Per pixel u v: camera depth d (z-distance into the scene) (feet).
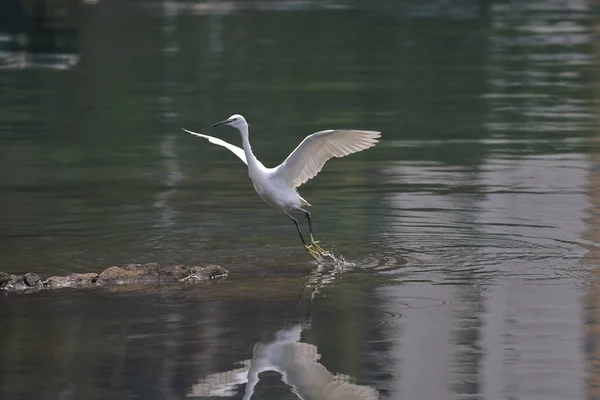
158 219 53.78
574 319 38.01
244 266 45.62
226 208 56.03
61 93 95.71
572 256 46.11
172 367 33.99
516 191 58.54
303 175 45.37
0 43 124.47
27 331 37.45
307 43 126.31
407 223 52.13
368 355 34.88
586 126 78.18
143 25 145.89
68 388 32.37
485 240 48.85
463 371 33.40
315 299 40.83
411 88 95.76
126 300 41.04
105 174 65.10
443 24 143.95
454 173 63.52
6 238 50.21
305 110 85.87
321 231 50.98
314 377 33.06
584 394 31.42
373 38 130.00
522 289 41.68
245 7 169.48
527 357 34.40
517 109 85.51
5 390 32.22
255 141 74.79
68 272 44.80
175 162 68.59
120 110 87.04
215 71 106.52
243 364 34.24
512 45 122.72
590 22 143.95
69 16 153.58
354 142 43.52
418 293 41.37
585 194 57.52
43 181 63.31
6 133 78.48
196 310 39.68
